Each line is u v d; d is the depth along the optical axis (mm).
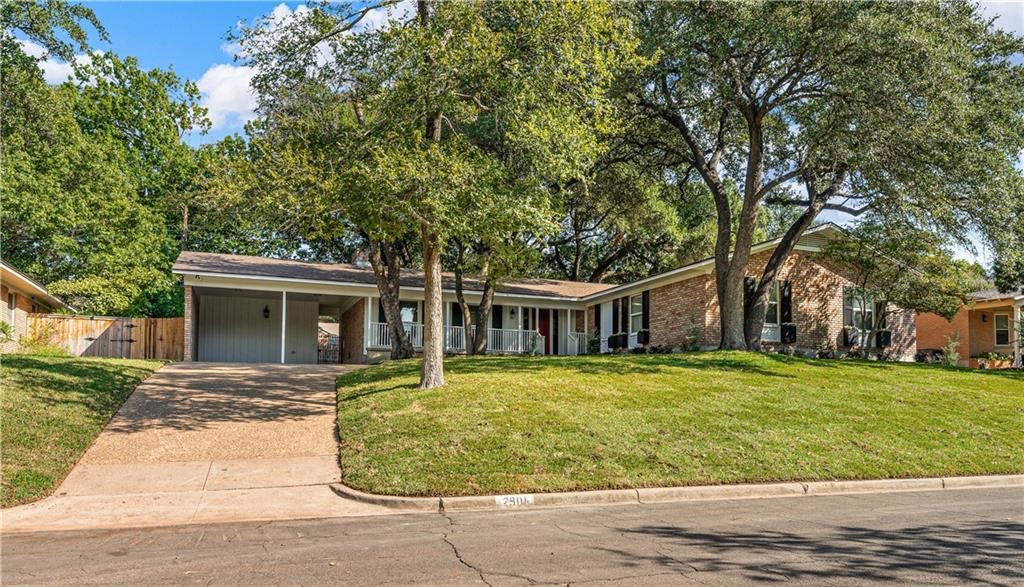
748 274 24344
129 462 10109
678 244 37812
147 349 24953
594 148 13180
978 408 14430
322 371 19391
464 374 15523
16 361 15352
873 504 8609
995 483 10344
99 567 5684
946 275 23203
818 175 19953
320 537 6770
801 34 16375
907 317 27281
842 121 16828
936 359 27875
